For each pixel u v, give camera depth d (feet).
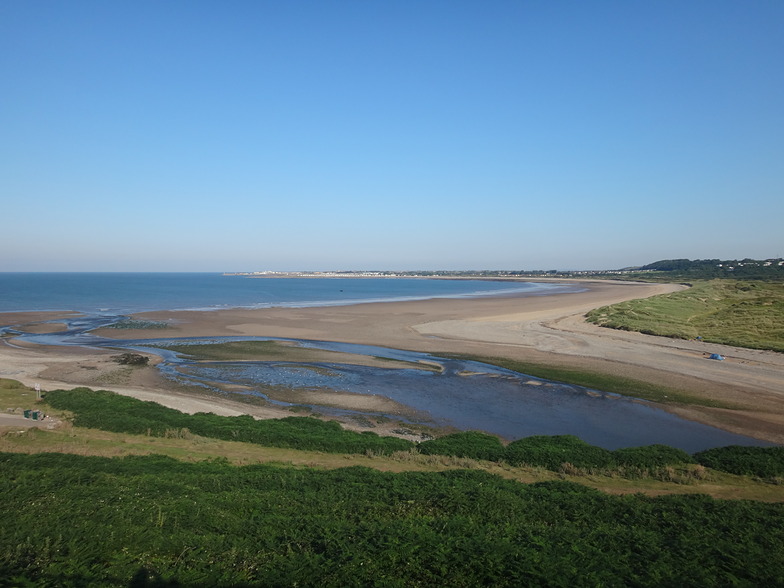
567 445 59.98
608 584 26.68
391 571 26.99
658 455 56.29
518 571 27.17
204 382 102.32
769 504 40.83
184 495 38.32
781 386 98.43
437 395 94.17
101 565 27.12
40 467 43.80
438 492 40.37
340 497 39.34
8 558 26.71
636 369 113.70
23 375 104.47
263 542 30.71
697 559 30.22
